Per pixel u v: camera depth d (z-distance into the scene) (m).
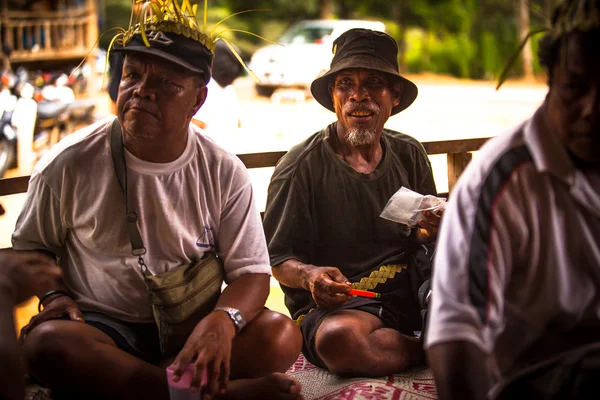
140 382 2.27
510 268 1.69
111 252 2.41
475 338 1.59
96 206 2.38
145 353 2.48
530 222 1.67
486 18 26.11
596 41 1.60
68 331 2.22
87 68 12.67
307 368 2.96
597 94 1.63
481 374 1.61
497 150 1.72
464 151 3.77
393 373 2.85
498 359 1.74
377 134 3.02
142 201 2.38
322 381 2.81
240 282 2.52
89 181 2.38
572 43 1.64
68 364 2.19
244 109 15.77
